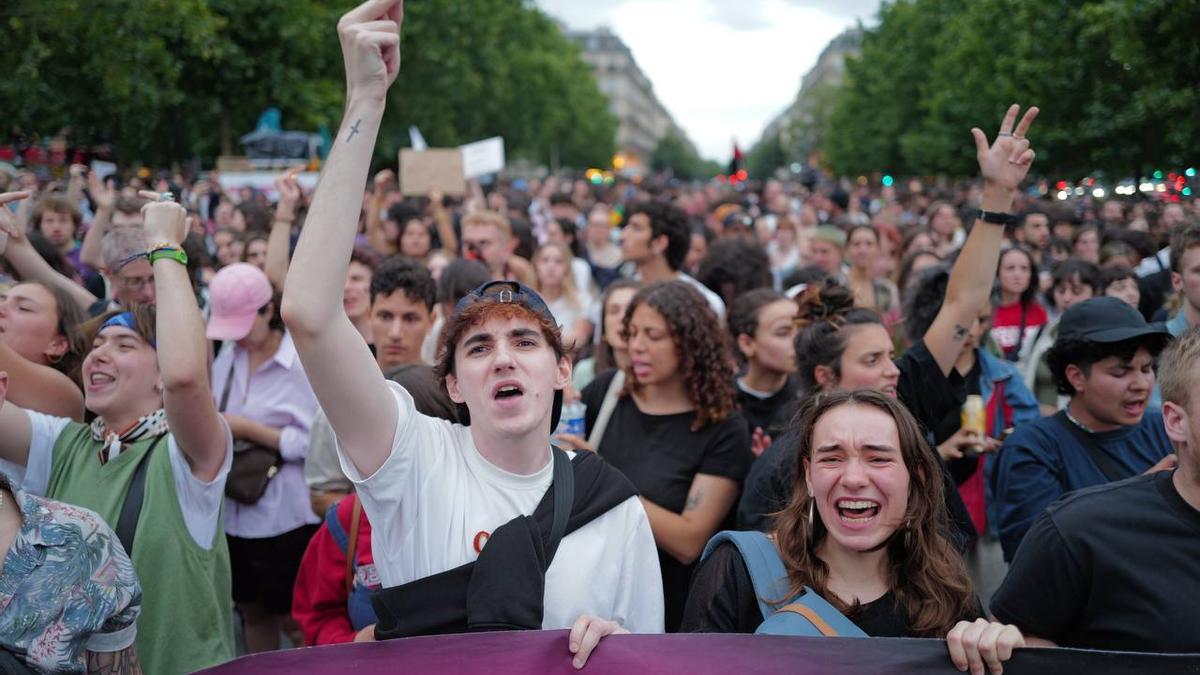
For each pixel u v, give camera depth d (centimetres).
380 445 242
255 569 477
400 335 493
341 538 341
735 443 399
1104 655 226
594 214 1048
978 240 375
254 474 468
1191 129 1416
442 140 3912
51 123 1527
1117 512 252
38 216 701
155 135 2205
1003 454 390
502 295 253
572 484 254
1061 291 700
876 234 891
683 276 696
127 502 321
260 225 934
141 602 285
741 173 5962
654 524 381
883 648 233
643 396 416
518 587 234
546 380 250
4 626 242
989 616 284
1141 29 1371
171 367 297
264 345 484
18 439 333
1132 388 367
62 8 1301
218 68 2325
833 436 263
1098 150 1850
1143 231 956
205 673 230
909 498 268
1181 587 244
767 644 234
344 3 2972
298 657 231
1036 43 1911
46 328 388
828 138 6419
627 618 261
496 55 4325
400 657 229
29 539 247
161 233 313
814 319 405
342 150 236
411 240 934
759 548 273
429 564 244
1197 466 242
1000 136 374
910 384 384
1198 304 450
